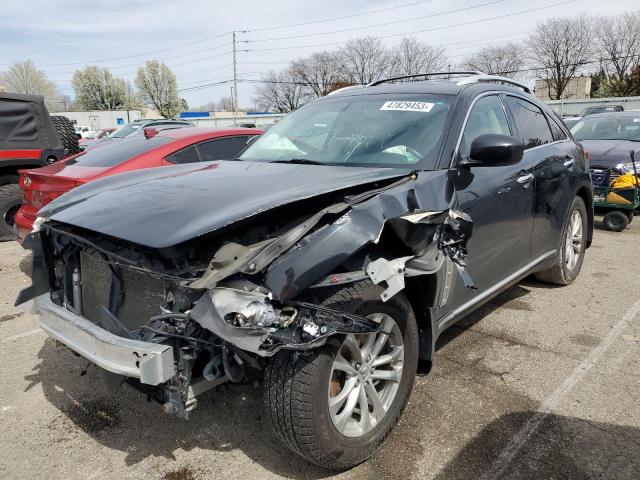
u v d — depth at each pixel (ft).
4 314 15.11
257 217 7.46
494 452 8.63
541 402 10.03
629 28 171.73
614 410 9.73
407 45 193.47
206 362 7.55
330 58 204.85
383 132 10.96
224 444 9.04
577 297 15.56
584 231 16.53
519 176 11.95
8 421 9.80
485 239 10.75
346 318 7.29
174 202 8.35
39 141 24.77
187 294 7.25
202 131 19.47
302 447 7.42
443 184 9.34
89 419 9.85
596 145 26.91
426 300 9.01
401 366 8.76
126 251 8.25
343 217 7.52
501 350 12.22
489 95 12.15
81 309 9.42
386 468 8.30
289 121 13.25
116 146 18.97
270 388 7.30
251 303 6.72
